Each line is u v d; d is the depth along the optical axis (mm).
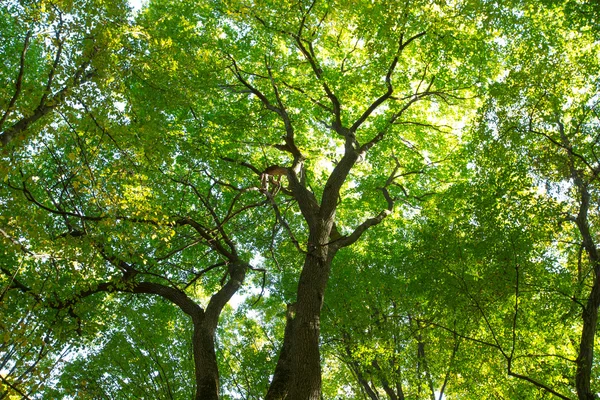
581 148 10828
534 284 11164
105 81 8039
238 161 13273
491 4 11352
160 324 15031
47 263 9086
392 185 17141
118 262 9734
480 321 12281
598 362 13805
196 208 14445
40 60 12070
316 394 8273
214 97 13805
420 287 12805
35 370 6582
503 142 11383
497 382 12648
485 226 11555
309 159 15727
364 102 14898
